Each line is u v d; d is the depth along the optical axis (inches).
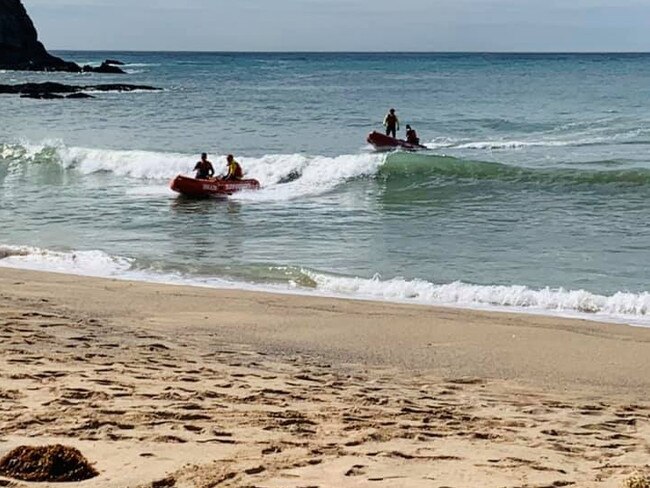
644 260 598.2
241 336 399.2
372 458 200.1
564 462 209.9
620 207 816.9
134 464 183.8
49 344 344.5
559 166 1112.2
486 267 583.2
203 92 3078.2
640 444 237.9
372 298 497.7
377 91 3063.5
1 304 444.5
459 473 190.9
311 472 184.5
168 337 387.2
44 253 617.0
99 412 233.0
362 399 280.5
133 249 651.5
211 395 267.9
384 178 995.3
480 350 382.3
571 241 666.8
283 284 534.0
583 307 471.2
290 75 4741.6
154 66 6451.8
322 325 423.8
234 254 633.0
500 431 245.6
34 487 165.5
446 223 757.3
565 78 3978.8
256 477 178.5
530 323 433.1
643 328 423.8
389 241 678.5
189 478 175.2
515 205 842.8
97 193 959.0
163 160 1103.0
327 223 768.3
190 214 820.6
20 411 230.5
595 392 318.0
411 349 382.6
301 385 298.7
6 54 4500.5
